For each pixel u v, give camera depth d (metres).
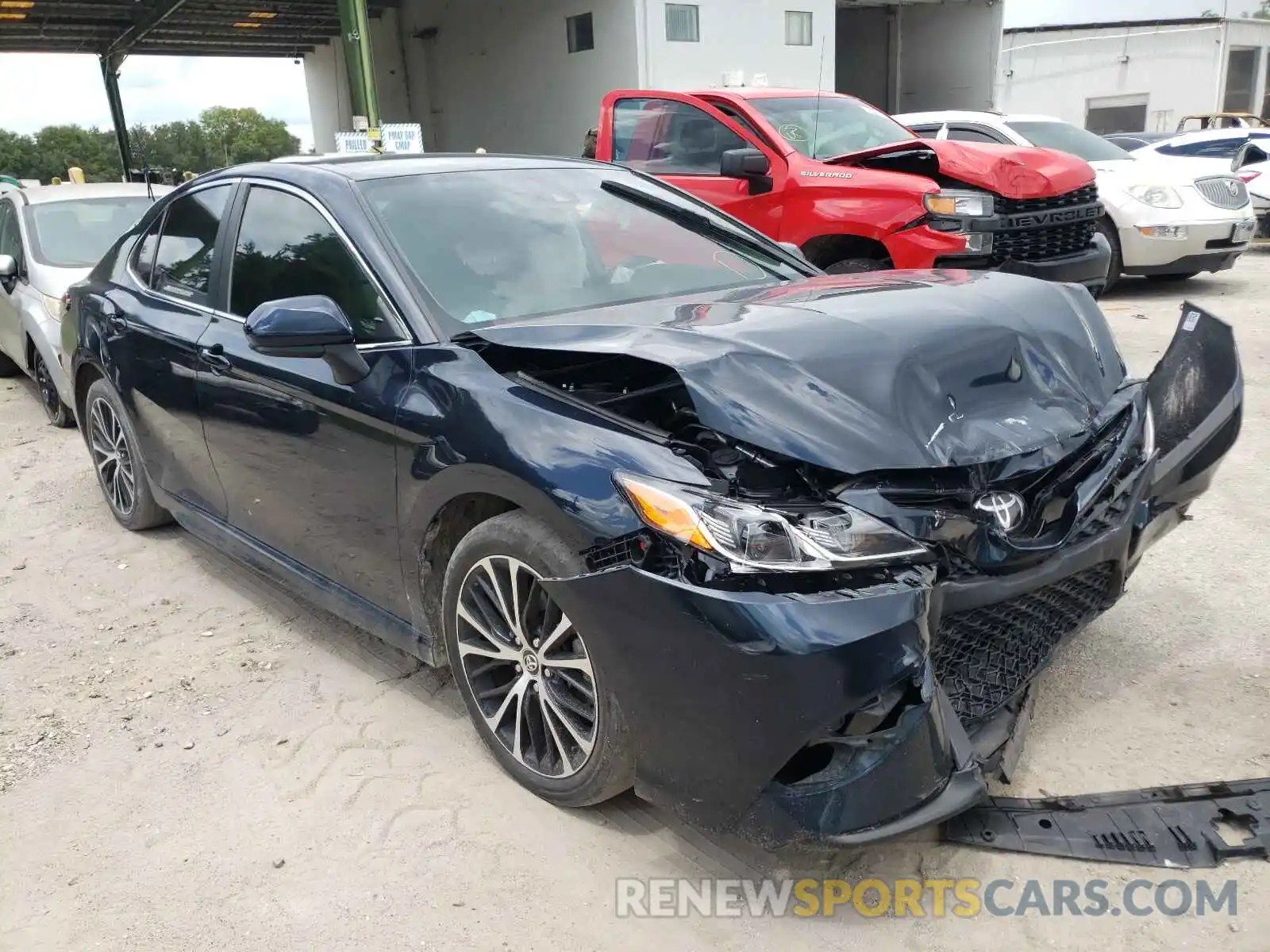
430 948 2.28
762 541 2.12
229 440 3.62
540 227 3.40
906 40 24.11
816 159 7.46
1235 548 4.06
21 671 3.62
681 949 2.24
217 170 4.10
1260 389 6.25
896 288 3.00
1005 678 2.51
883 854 2.49
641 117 8.35
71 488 5.67
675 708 2.24
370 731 3.13
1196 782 2.65
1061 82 29.48
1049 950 2.19
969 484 2.31
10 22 22.80
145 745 3.12
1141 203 9.41
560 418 2.50
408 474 2.81
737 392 2.32
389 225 3.18
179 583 4.32
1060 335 2.76
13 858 2.64
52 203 7.37
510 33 19.73
